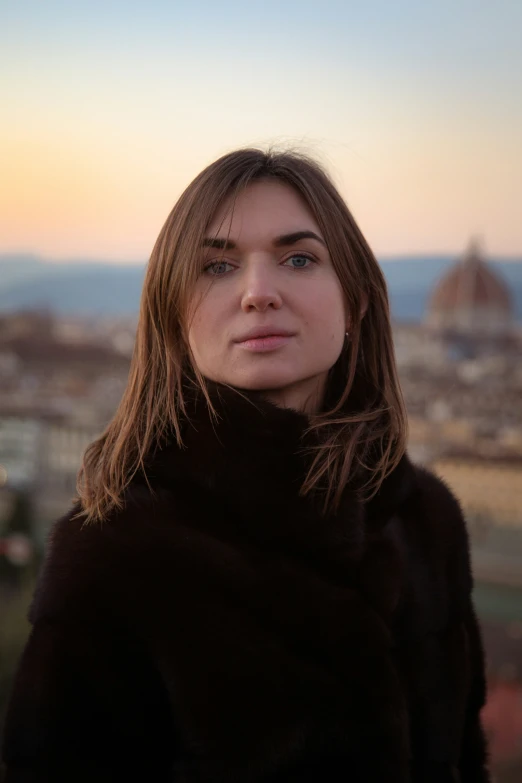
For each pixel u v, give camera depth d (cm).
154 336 152
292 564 136
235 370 144
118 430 152
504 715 3073
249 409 138
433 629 163
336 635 134
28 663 132
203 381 140
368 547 145
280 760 130
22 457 5366
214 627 130
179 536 133
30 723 129
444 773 158
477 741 180
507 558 4234
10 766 131
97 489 139
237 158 149
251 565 134
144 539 132
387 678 135
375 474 153
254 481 136
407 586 160
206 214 146
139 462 139
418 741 156
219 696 129
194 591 131
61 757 128
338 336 152
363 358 165
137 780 132
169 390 144
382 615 142
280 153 153
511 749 2819
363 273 160
